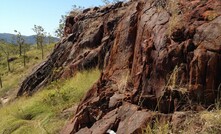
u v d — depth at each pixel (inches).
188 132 185.3
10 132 390.0
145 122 213.0
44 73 675.4
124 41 313.0
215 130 178.2
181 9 238.1
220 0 223.1
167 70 220.1
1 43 2348.7
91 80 466.0
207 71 197.8
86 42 583.2
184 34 219.9
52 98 448.1
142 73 243.3
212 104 193.8
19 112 457.7
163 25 243.3
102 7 641.6
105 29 556.7
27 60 1895.9
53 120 366.0
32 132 356.2
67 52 644.1
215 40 201.3
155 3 273.9
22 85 709.3
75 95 433.7
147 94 233.3
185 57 211.8
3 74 1736.0
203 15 220.2
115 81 292.4
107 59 456.8
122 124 229.6
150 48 240.5
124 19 330.3
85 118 268.1
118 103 254.8
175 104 208.2
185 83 207.0
